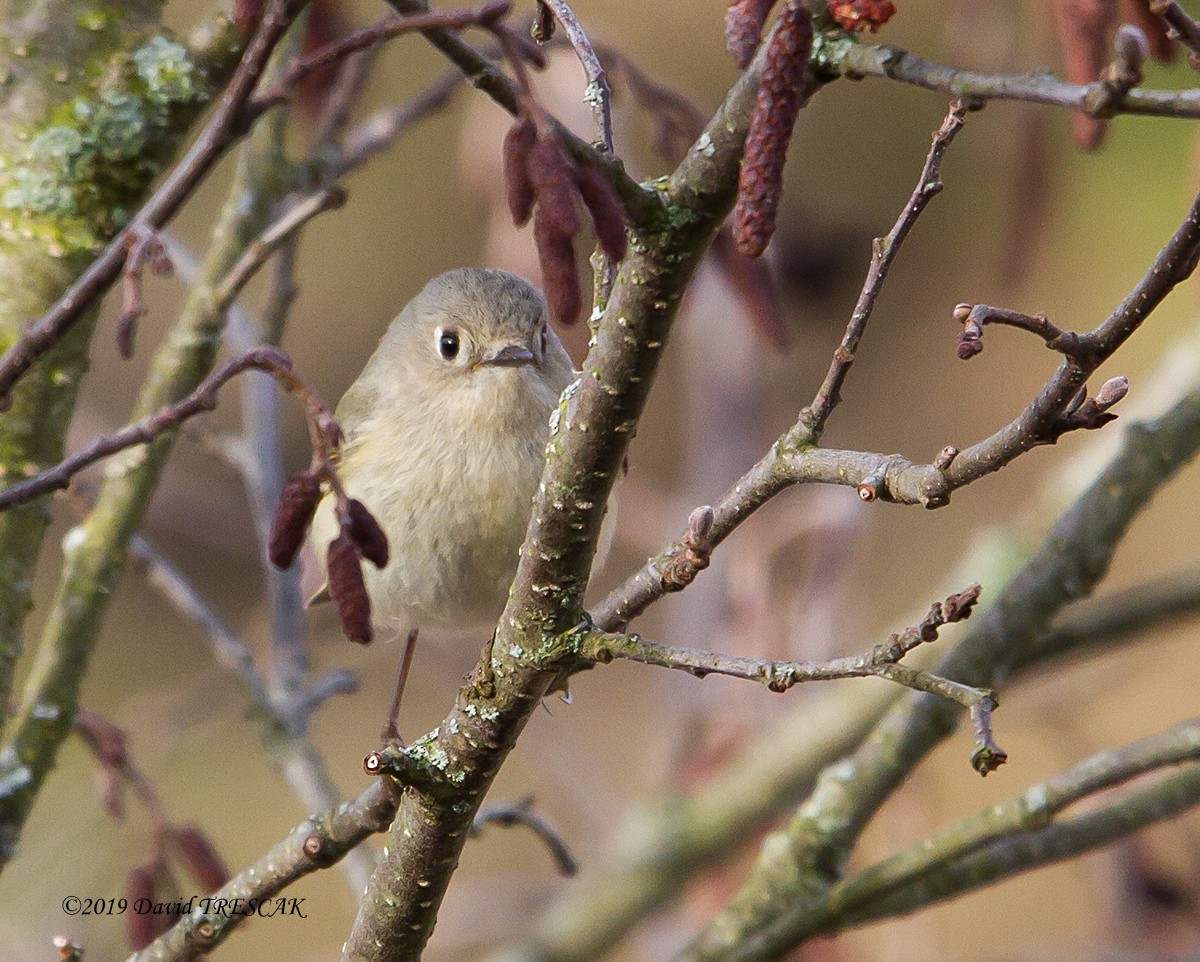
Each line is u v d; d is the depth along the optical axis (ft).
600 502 15.20
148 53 21.77
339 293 61.46
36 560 21.91
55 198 21.42
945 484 13.78
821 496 35.70
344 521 14.64
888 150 54.44
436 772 16.61
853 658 13.82
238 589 61.16
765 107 12.80
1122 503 25.21
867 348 58.23
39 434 21.53
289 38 26.91
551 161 12.54
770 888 24.53
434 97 27.96
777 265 45.14
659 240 13.83
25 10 21.95
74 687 22.74
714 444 38.27
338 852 18.52
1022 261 26.16
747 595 35.76
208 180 59.31
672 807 35.73
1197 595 28.68
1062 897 46.55
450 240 61.77
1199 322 33.88
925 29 55.16
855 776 24.95
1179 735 21.18
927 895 23.54
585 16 56.65
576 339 29.25
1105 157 55.31
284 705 27.99
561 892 37.65
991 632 25.26
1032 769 48.60
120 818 22.68
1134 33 11.16
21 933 30.76
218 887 22.11
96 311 21.95
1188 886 31.40
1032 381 56.85
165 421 15.76
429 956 37.50
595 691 57.72
